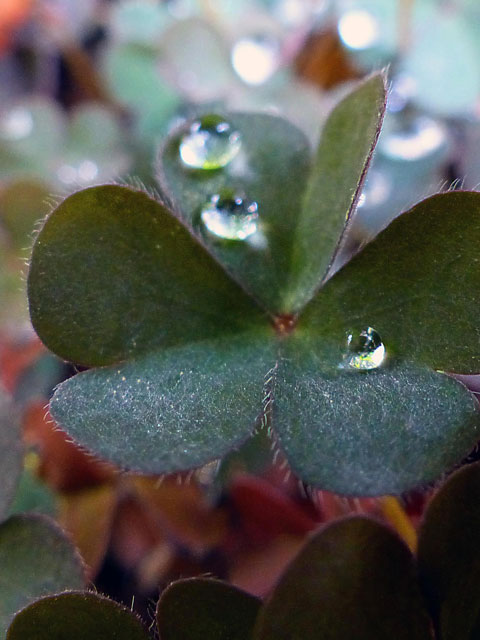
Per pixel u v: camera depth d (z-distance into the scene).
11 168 0.06
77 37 0.07
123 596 0.05
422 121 0.05
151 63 0.06
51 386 0.05
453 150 0.05
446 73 0.06
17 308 0.05
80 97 0.07
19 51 0.07
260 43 0.06
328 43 0.06
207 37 0.06
